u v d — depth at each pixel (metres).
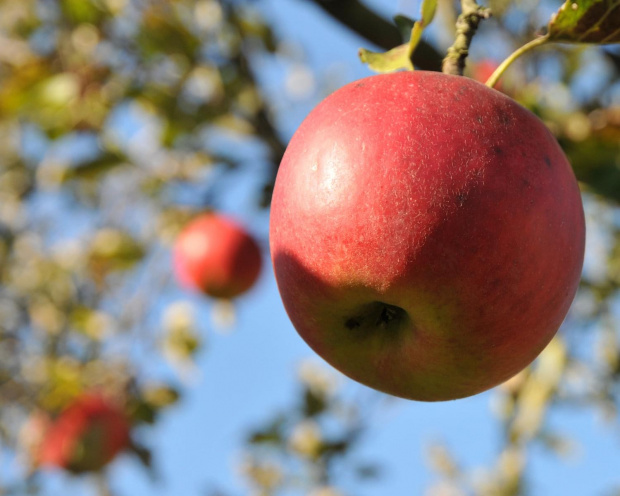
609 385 3.65
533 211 1.39
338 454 3.89
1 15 4.11
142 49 3.60
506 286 1.38
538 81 3.24
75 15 3.66
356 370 1.67
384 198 1.37
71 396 4.48
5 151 5.09
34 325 5.08
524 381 3.57
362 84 1.53
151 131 3.97
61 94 3.74
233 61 3.59
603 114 2.87
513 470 3.92
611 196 2.67
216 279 4.37
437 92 1.47
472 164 1.38
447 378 1.54
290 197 1.48
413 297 1.41
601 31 1.63
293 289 1.53
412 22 1.99
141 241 4.68
